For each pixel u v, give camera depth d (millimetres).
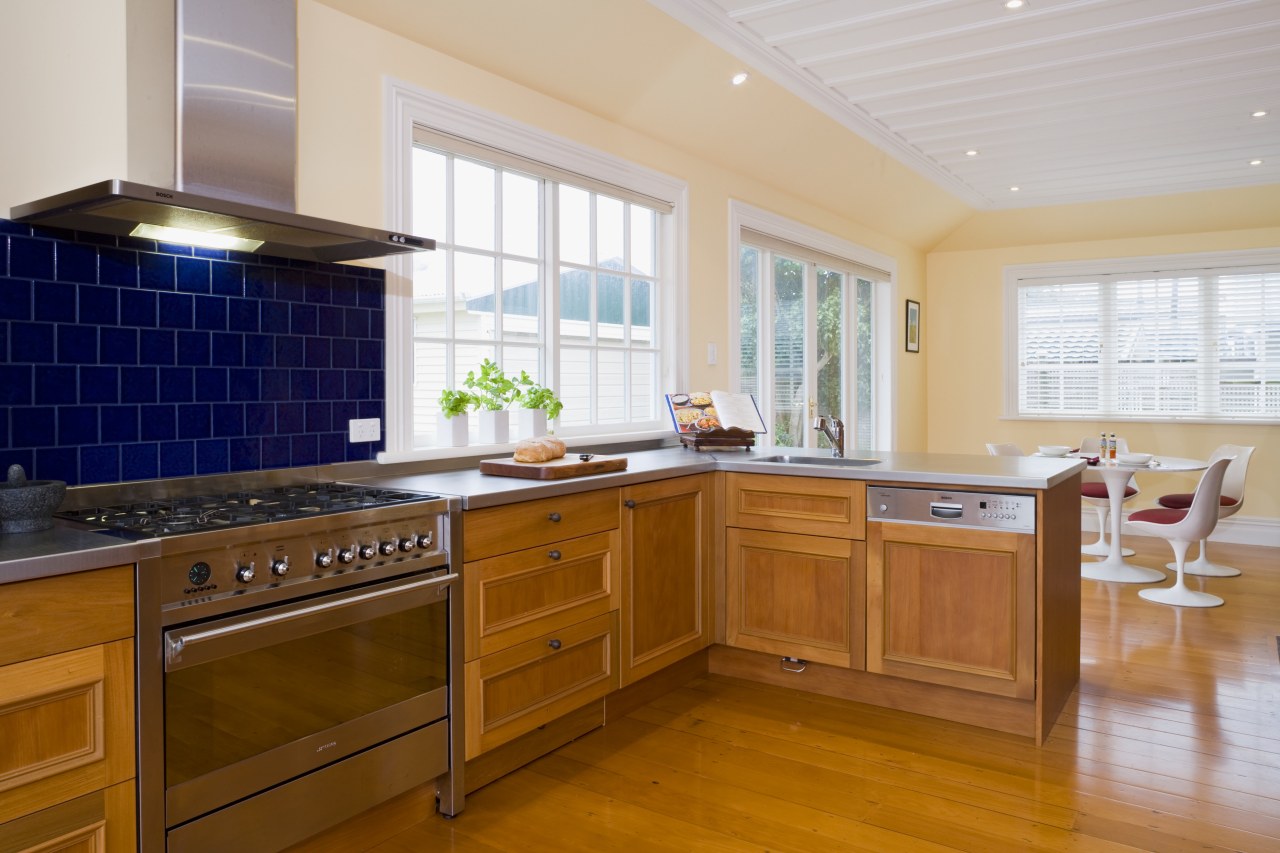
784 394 5539
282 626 1846
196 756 1711
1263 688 3268
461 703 2303
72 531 1719
